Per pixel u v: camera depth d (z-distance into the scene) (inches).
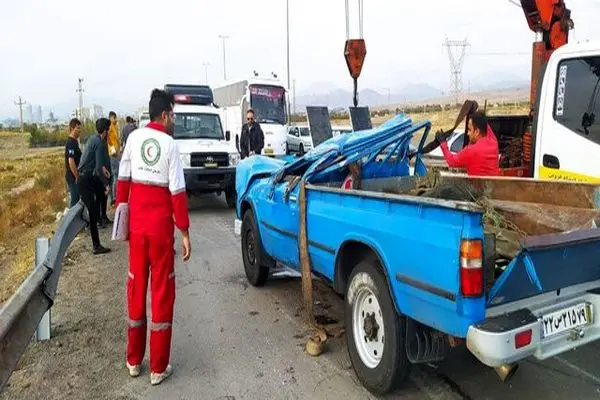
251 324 211.0
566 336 129.9
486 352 112.0
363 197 151.3
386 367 143.6
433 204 121.5
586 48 217.0
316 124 540.7
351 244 161.5
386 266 140.3
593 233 131.9
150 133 162.6
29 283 150.2
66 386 164.6
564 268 129.9
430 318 126.0
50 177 1011.9
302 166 214.5
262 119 871.1
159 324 163.6
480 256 114.0
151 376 164.7
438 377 161.6
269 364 175.5
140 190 163.2
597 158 212.8
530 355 119.0
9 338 135.9
